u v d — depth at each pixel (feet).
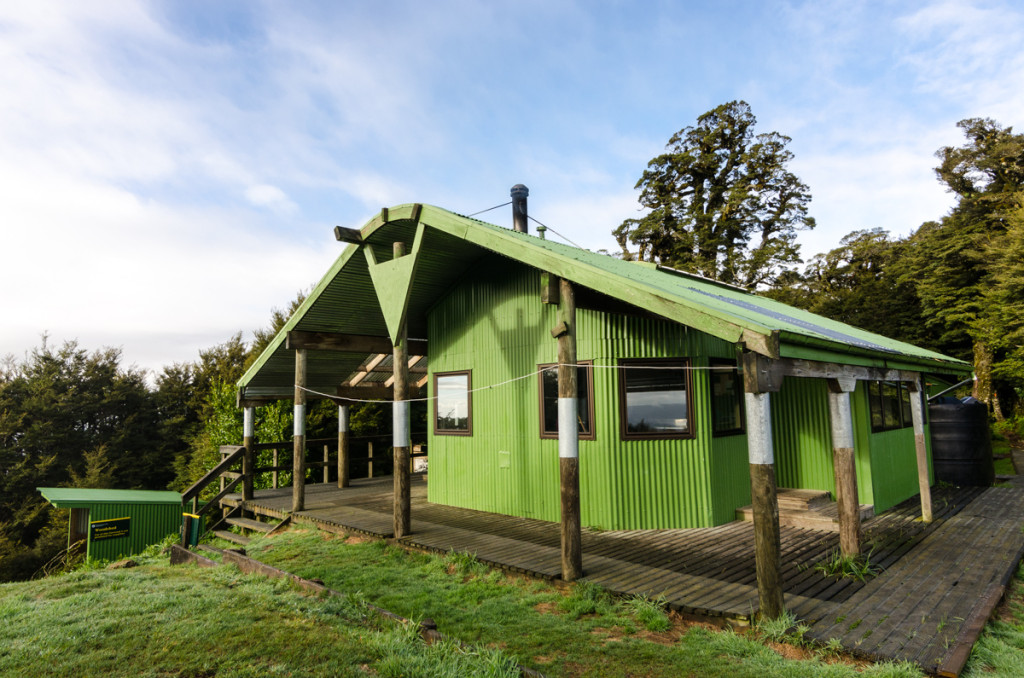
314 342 34.73
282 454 56.80
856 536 20.92
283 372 38.86
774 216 103.14
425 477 48.32
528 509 29.81
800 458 31.30
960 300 82.94
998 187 92.84
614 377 27.40
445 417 34.83
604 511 26.99
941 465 40.32
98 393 106.73
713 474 26.96
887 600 17.19
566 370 20.10
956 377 44.01
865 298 99.60
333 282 30.73
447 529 27.09
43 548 78.07
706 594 17.46
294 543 27.86
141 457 104.88
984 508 31.68
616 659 14.15
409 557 23.81
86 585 20.42
